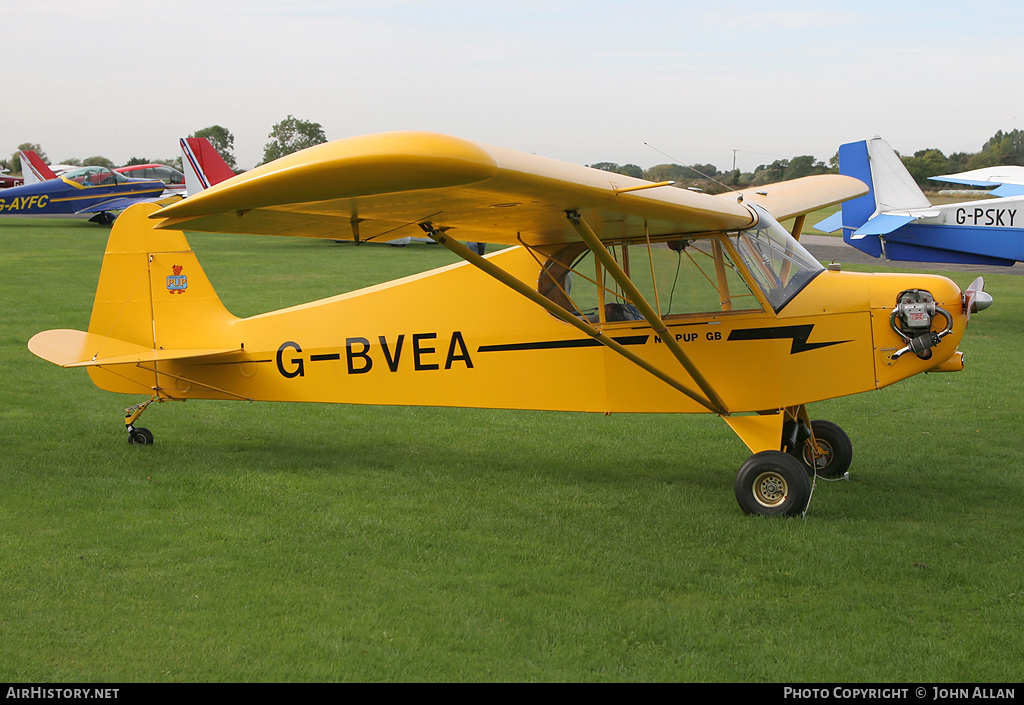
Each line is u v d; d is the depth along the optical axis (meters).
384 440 7.11
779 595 4.00
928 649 3.44
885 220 15.84
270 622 3.64
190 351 6.32
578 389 5.70
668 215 4.54
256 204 3.48
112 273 6.53
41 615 3.67
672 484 5.86
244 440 7.02
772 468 5.03
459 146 3.21
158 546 4.52
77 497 5.27
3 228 34.06
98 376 6.58
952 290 5.16
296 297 15.16
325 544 4.57
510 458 6.57
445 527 4.89
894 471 6.20
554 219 4.58
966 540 4.70
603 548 4.58
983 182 22.80
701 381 5.19
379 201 3.75
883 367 5.23
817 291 5.31
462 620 3.70
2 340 10.94
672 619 3.71
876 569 4.26
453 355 5.93
